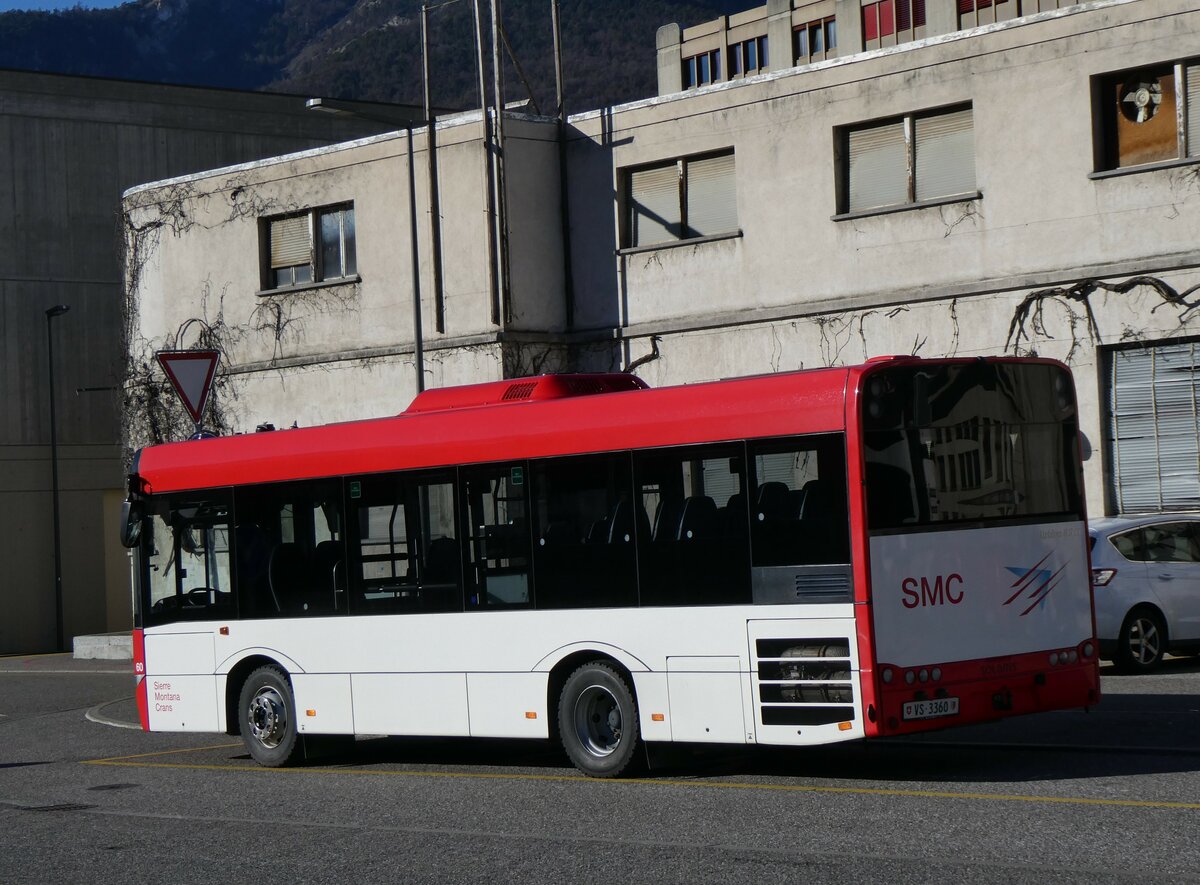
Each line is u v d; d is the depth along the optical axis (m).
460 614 12.70
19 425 38.72
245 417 27.69
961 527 10.81
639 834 9.33
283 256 27.52
